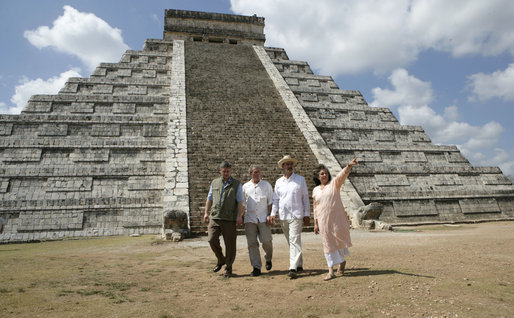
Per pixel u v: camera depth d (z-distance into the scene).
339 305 3.94
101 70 28.03
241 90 25.94
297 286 4.94
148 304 4.27
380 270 5.52
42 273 6.35
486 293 4.05
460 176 23.27
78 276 6.07
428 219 20.02
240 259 7.91
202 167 17.41
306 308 3.91
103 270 6.69
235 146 19.31
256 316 3.74
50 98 23.02
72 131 20.77
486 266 5.68
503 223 18.97
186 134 19.61
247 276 5.88
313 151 20.22
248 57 33.00
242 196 6.27
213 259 8.03
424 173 22.75
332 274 5.24
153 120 21.80
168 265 7.26
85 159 19.17
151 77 28.45
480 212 21.00
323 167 6.02
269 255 6.41
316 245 9.80
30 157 18.67
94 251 9.98
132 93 26.00
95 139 19.91
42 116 20.64
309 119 23.36
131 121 21.52
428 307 3.67
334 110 28.05
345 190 17.98
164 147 20.20
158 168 19.22
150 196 18.12
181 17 38.44
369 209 14.91
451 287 4.32
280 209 6.11
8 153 18.62
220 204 6.11
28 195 17.09
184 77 26.52
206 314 3.87
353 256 7.28
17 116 20.25
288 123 22.50
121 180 18.48
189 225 13.72
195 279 5.77
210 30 38.69
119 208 16.88
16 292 4.85
